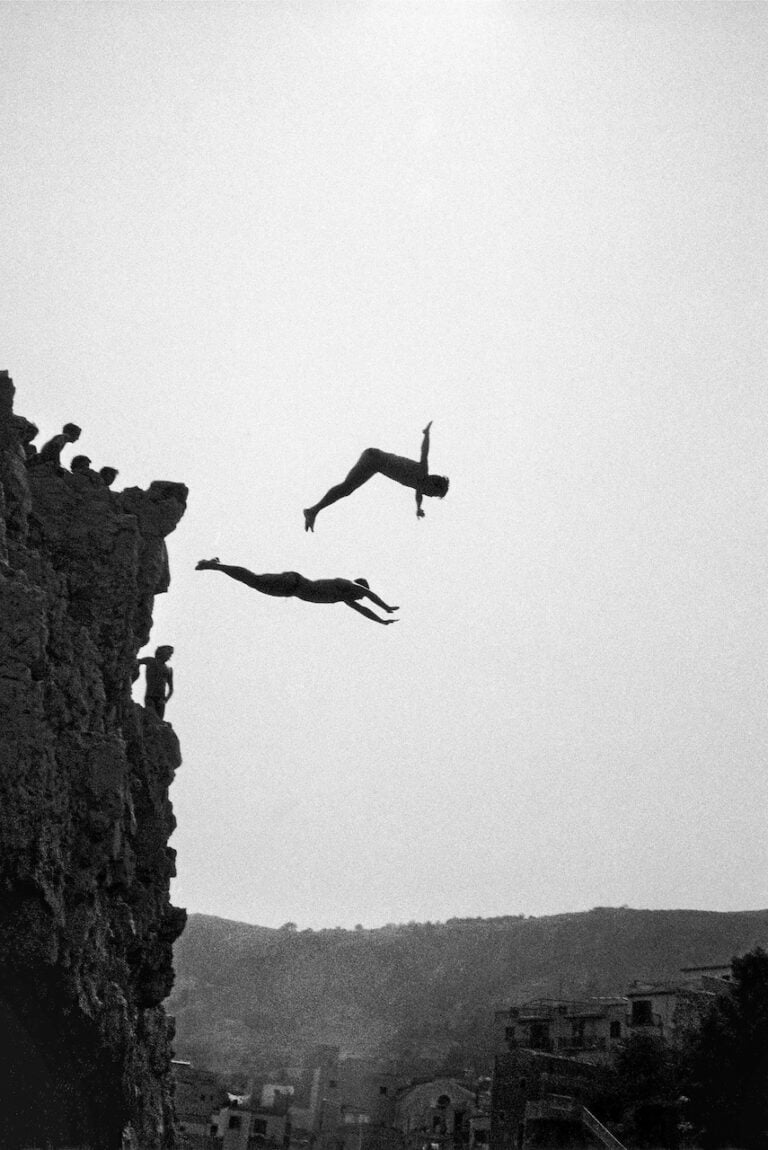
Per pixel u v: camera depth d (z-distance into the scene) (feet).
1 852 113.50
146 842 149.28
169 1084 158.92
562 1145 224.53
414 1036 558.97
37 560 133.39
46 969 117.08
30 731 118.93
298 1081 410.31
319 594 52.85
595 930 616.39
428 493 51.26
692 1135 225.35
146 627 152.76
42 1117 120.57
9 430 138.72
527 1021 299.79
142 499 157.38
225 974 647.97
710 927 599.57
